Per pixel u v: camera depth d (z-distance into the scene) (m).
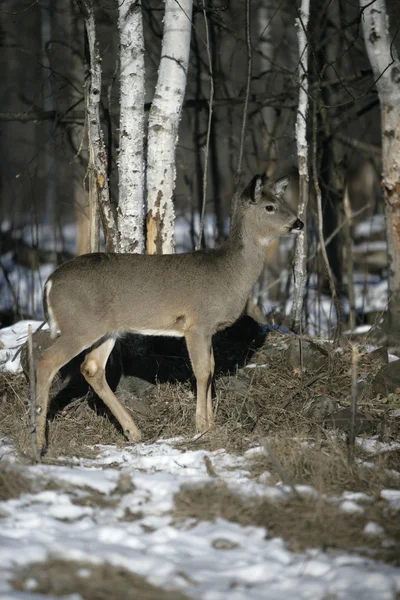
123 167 12.29
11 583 5.92
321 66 20.16
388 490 8.14
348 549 6.81
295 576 6.24
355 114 19.89
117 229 12.45
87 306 10.30
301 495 7.80
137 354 12.18
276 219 11.34
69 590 5.88
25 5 24.28
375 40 14.52
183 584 6.01
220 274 11.02
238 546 6.84
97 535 6.92
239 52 25.73
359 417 10.77
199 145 19.72
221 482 8.12
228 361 12.82
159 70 12.76
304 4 14.69
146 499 7.88
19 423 10.34
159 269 10.77
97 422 11.20
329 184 19.97
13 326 14.70
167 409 11.61
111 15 21.47
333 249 22.20
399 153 14.73
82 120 17.11
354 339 15.85
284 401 11.52
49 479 8.09
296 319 14.57
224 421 11.09
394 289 14.97
